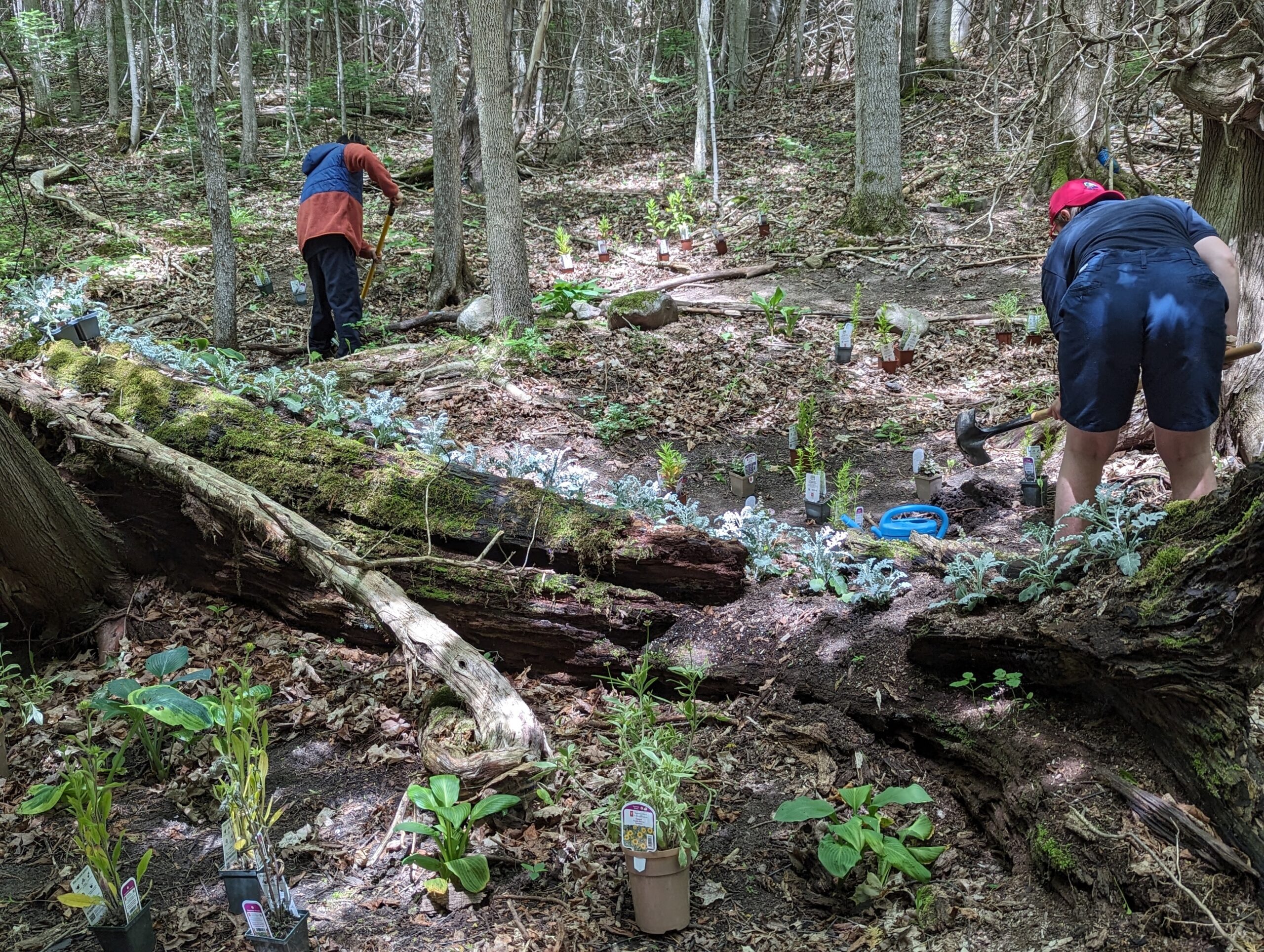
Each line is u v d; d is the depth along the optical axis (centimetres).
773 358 817
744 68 2009
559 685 382
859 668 350
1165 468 512
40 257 1082
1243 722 263
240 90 1612
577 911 271
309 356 778
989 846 293
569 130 1719
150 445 423
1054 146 628
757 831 302
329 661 397
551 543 395
